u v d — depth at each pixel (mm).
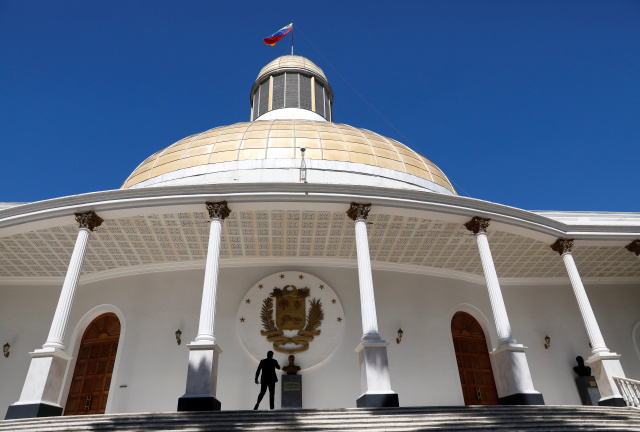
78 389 15422
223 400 14750
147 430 8383
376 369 10828
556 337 18000
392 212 13906
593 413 10195
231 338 15805
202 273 16953
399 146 21641
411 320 16984
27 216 13281
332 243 16375
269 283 16766
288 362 15430
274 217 14656
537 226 14992
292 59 30562
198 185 13125
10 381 15469
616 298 19328
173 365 15297
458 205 14117
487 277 13430
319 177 17797
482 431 8383
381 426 8602
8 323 16469
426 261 17719
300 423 8672
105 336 16375
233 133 20062
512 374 11797
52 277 17375
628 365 17938
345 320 16406
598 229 15656
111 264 16891
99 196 13203
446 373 16266
